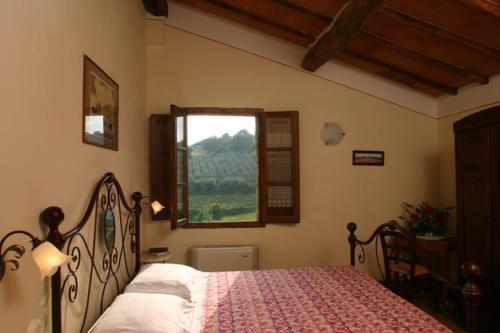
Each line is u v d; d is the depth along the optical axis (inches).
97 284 84.0
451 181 158.6
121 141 107.5
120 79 106.4
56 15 63.6
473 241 121.3
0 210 47.3
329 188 156.6
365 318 77.5
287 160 152.3
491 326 110.9
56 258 48.3
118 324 64.7
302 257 153.3
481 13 101.7
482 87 141.6
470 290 67.0
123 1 110.0
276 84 154.3
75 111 71.9
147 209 143.9
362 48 139.3
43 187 58.8
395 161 162.4
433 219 148.5
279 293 94.8
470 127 122.7
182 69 149.6
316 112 156.6
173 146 136.2
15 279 50.6
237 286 101.0
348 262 156.1
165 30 148.9
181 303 81.7
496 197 111.5
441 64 134.4
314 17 125.4
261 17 137.6
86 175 77.8
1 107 47.5
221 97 151.2
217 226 148.3
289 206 151.6
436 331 70.7
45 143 59.5
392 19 115.3
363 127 159.9
